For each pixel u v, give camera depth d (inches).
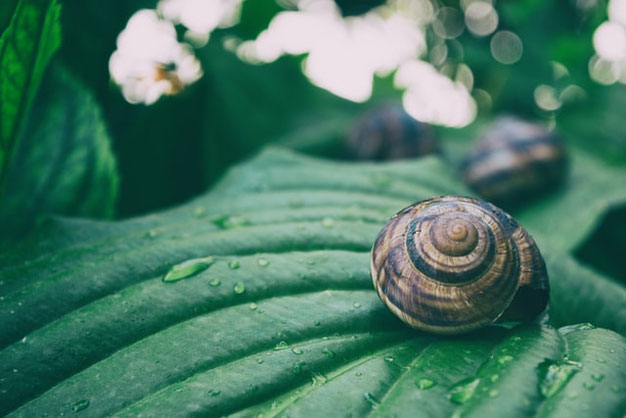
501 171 12.9
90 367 6.3
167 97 10.3
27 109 7.3
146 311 6.7
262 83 14.3
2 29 7.2
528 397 5.6
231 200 8.9
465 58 17.4
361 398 5.9
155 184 10.9
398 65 17.1
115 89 10.1
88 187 8.8
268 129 13.9
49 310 6.7
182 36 11.1
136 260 7.3
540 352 6.3
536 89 17.2
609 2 15.0
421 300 6.6
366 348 6.6
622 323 7.8
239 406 5.9
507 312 6.7
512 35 18.6
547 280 6.8
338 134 14.8
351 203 9.0
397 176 10.2
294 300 7.0
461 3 19.5
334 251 7.7
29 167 8.7
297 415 5.7
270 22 12.7
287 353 6.4
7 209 8.5
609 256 12.1
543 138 12.9
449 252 6.5
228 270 7.3
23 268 7.2
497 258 6.6
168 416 5.7
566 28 17.0
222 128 12.4
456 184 10.4
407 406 5.7
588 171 13.8
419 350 6.6
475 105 19.0
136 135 10.4
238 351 6.4
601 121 16.0
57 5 6.5
